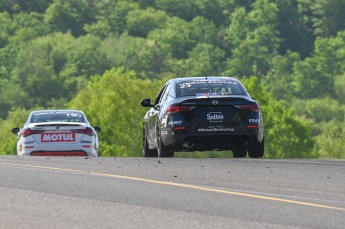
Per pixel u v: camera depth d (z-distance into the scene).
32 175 30.83
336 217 21.77
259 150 47.06
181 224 20.44
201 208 23.05
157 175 31.28
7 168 33.78
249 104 45.75
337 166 36.09
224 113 45.41
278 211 22.61
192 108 45.41
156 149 52.41
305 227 20.38
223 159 41.38
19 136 57.34
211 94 45.78
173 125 45.50
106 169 33.69
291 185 28.28
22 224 20.16
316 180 29.84
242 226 20.25
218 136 45.41
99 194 25.70
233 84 47.06
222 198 24.89
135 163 37.41
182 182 29.02
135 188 27.09
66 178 29.84
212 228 19.92
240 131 45.41
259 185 28.25
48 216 21.48
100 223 20.48
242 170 33.56
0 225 19.97
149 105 50.50
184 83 47.19
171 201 24.31
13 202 23.89
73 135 55.59
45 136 55.25
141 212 22.27
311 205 23.61
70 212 22.20
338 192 26.59
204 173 32.19
